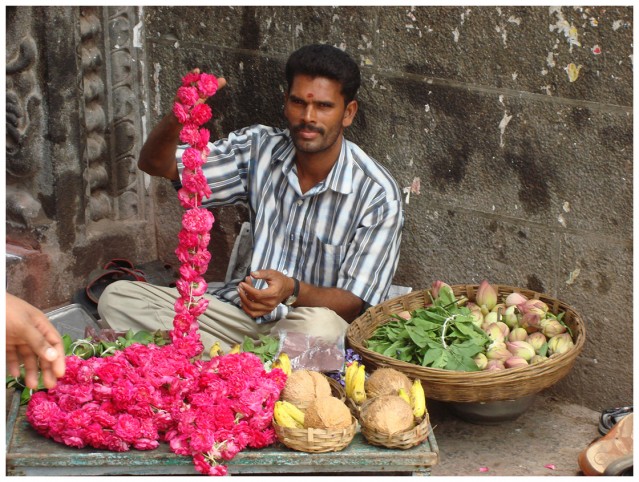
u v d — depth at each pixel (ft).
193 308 8.45
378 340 10.28
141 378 7.97
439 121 11.21
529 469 9.56
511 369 9.14
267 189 11.16
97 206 13.14
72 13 11.87
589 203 10.37
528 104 10.52
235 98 12.68
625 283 10.31
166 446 8.00
